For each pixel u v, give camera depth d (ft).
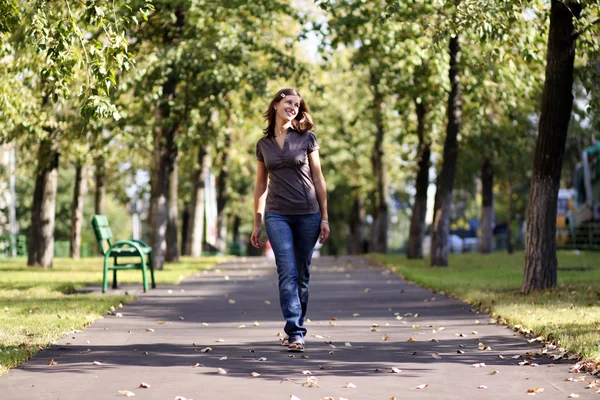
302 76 81.51
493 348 28.68
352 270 84.43
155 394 20.85
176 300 48.14
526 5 42.98
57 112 75.25
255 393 21.02
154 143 87.97
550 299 43.68
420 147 106.93
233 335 32.22
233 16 81.56
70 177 195.31
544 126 48.32
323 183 28.73
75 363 25.34
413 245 111.75
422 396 20.84
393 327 34.94
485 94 82.58
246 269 87.76
